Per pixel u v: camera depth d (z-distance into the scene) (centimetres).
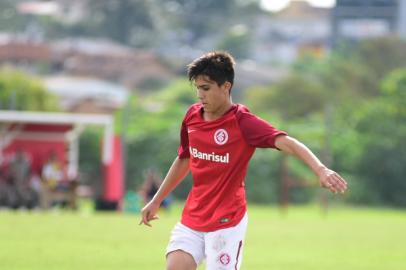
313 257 4831
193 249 2484
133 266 4184
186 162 2609
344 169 14588
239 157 2464
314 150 12950
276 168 13775
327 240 5928
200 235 2495
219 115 2484
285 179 9856
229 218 2475
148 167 14012
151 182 8938
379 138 14638
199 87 2453
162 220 7200
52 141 8812
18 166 8094
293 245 5497
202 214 2491
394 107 15050
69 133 8862
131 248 4906
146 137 14162
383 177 14488
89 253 4609
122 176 9144
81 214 7656
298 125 14588
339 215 10306
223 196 2483
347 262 4638
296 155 2372
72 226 6091
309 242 5728
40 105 15550
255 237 5956
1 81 15512
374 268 4400
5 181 8212
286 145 2388
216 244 2470
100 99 19100
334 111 15838
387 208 13675
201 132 2494
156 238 5500
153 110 17875
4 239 5128
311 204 13750
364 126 14912
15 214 7156
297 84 19650
